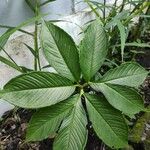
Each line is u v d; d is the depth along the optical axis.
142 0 0.52
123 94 0.32
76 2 0.60
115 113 0.32
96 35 0.33
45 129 0.31
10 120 0.50
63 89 0.32
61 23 0.57
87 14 0.62
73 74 0.33
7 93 0.30
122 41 0.40
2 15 0.48
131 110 0.32
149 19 0.59
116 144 0.32
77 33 0.60
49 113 0.32
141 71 0.33
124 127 0.32
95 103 0.32
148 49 0.64
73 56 0.33
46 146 0.45
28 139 0.31
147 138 0.43
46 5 0.54
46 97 0.31
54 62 0.32
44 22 0.32
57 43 0.32
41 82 0.31
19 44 0.50
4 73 0.49
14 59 0.50
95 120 0.32
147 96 0.54
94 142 0.43
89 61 0.33
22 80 0.30
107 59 0.48
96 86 0.33
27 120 0.50
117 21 0.43
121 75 0.33
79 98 0.33
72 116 0.32
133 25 0.62
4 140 0.47
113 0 0.69
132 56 0.58
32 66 0.53
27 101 0.30
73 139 0.31
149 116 0.47
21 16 0.51
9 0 0.48
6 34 0.35
